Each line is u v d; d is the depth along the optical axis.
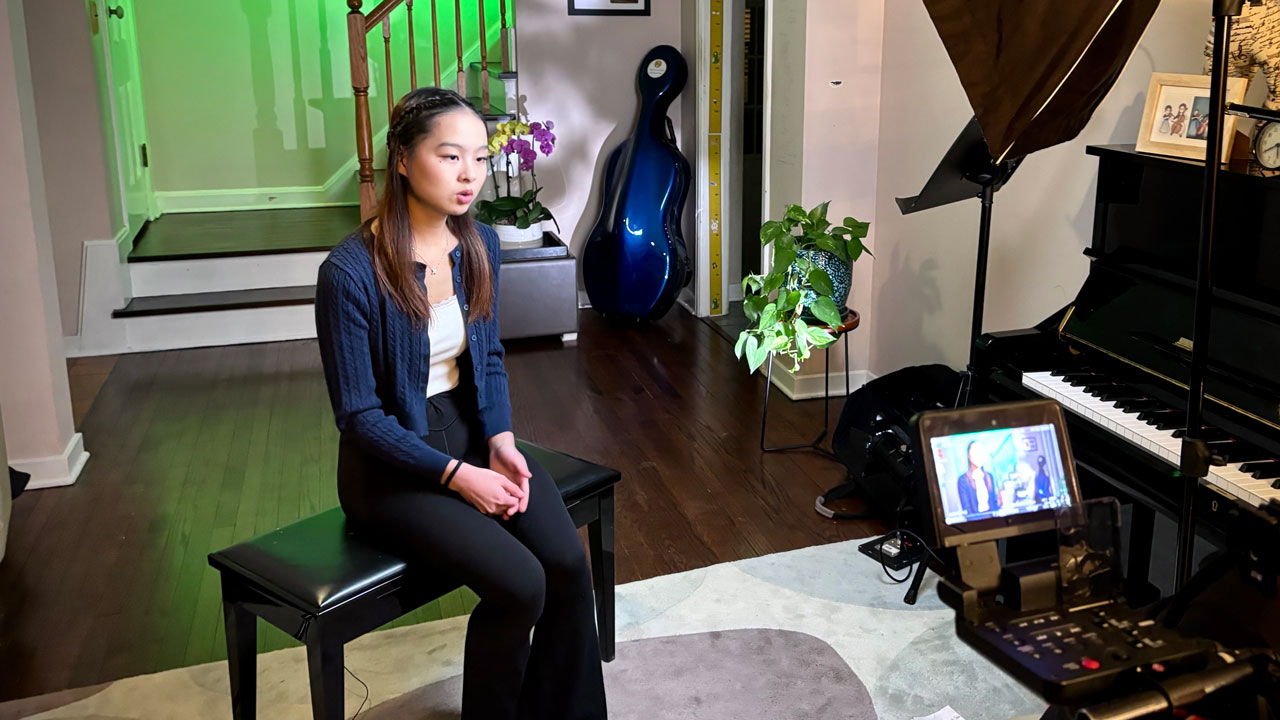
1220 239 2.03
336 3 6.16
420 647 2.43
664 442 3.67
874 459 2.95
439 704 2.21
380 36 6.27
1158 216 2.20
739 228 5.36
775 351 3.34
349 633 1.78
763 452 3.56
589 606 1.99
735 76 5.11
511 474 1.99
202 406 4.09
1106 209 2.35
